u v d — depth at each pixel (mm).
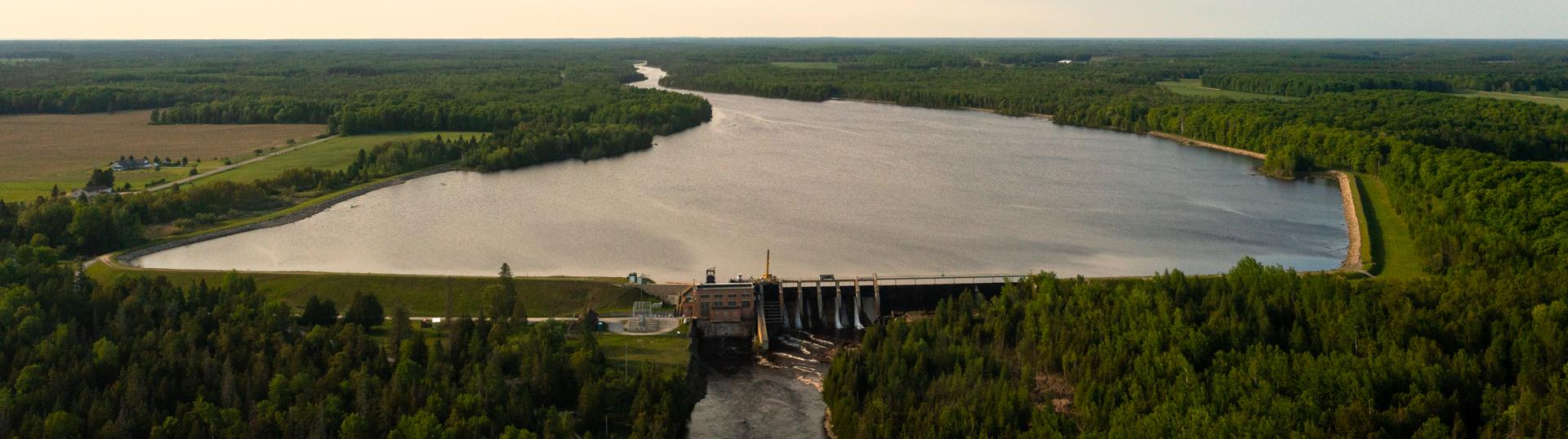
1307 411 143625
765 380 189500
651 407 160125
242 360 164625
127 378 153500
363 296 196250
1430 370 150250
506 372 172000
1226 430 137250
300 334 183250
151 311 182750
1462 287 188500
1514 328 166000
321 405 147750
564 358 171625
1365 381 149000
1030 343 183125
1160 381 156000
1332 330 168375
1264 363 157000
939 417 152500
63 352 162000
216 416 146250
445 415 150250
